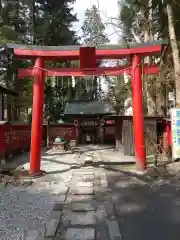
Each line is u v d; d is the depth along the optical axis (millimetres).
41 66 11711
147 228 6391
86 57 11234
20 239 5855
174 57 12578
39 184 10133
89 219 6910
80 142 26125
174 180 10172
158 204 7883
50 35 26484
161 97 18984
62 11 26781
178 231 6203
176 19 14469
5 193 9086
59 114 30703
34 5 26078
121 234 6117
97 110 26250
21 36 25203
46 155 17266
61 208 7629
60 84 29422
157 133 17094
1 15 24016
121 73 11922
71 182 10336
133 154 16781
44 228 6395
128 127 16953
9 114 24797
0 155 13898
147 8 17750
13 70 24531
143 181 10297
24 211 7477
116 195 8750
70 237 5949
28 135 20359
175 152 11359
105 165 13336
